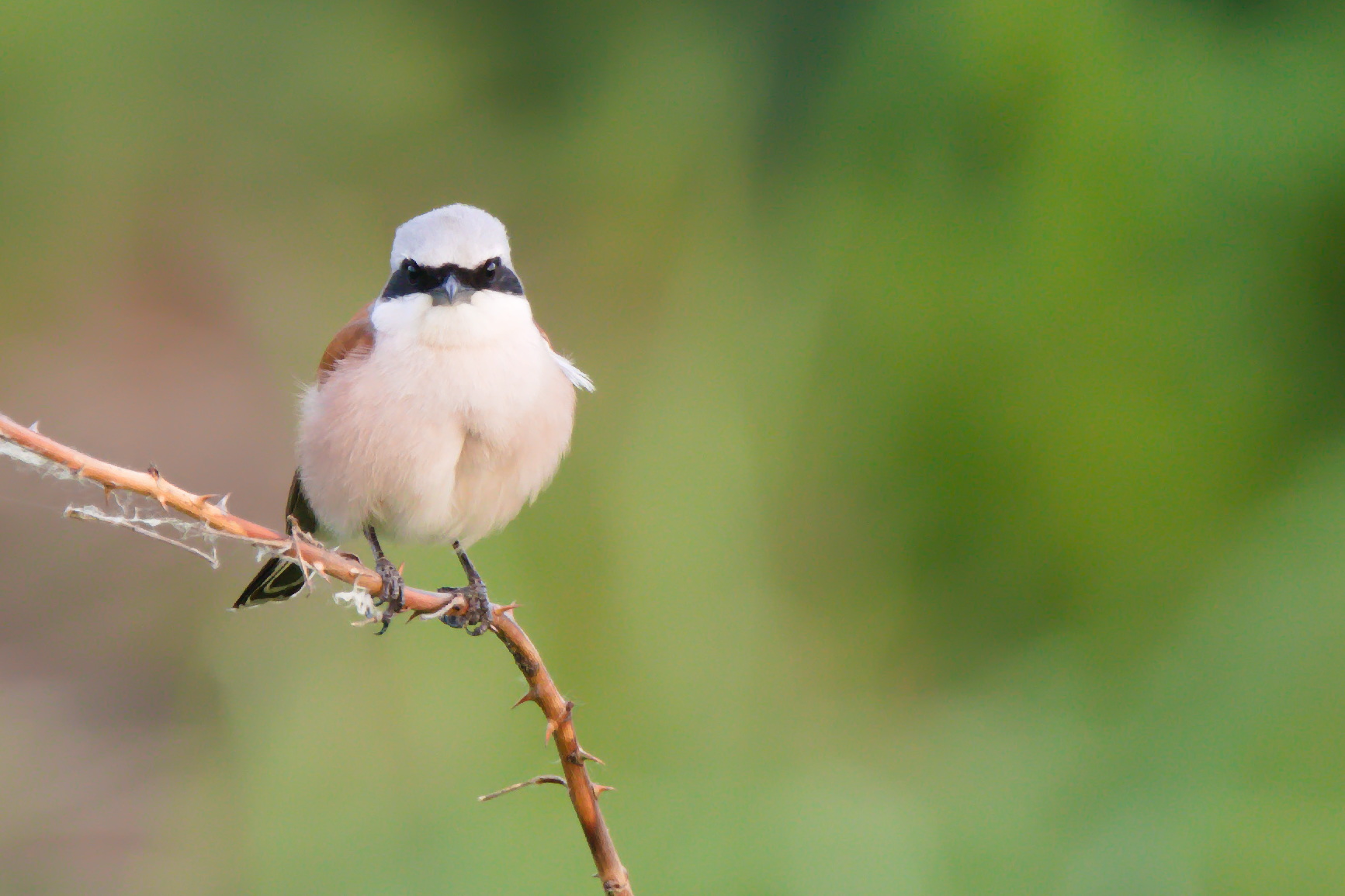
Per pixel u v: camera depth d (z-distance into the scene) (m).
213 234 16.61
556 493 11.32
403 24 16.73
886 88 13.38
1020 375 11.84
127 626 13.05
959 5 13.13
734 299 13.15
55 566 13.33
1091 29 12.62
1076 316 11.88
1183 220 12.05
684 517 11.31
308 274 16.22
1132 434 11.49
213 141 16.81
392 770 9.80
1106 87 12.42
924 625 11.49
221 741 10.59
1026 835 9.34
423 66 16.64
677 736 10.22
